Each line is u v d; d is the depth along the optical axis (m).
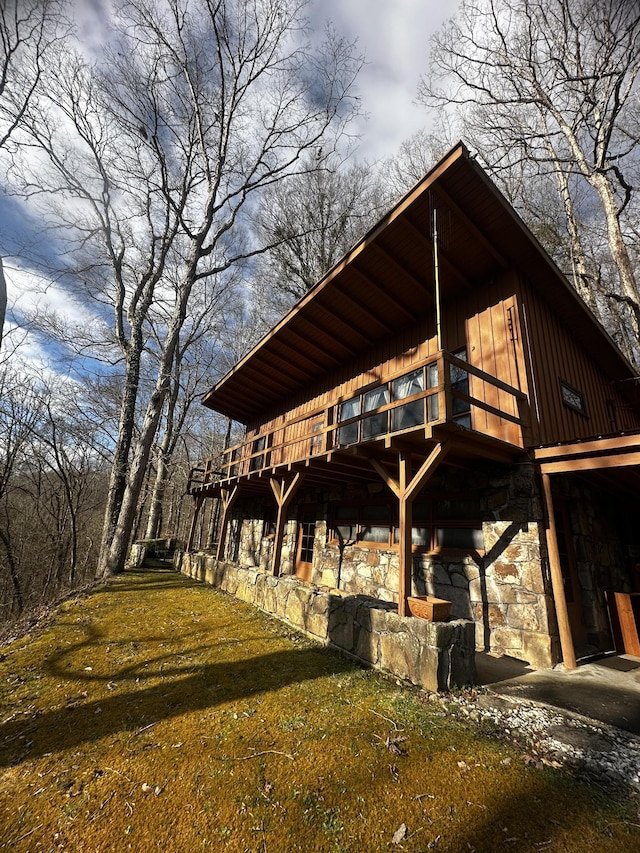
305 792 2.15
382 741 2.64
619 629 5.11
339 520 7.95
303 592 5.31
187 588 8.17
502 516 5.02
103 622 5.56
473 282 6.52
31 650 4.49
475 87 12.09
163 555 12.53
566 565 5.28
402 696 3.30
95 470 16.55
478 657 4.58
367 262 6.39
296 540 9.43
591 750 2.59
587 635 5.23
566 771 2.35
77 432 14.01
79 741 2.67
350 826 1.91
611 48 9.42
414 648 3.57
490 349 5.96
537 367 5.84
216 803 2.07
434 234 5.05
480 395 5.88
